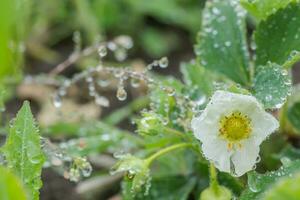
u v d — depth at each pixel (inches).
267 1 12.7
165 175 13.8
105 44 18.9
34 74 19.1
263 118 11.6
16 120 11.6
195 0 20.1
